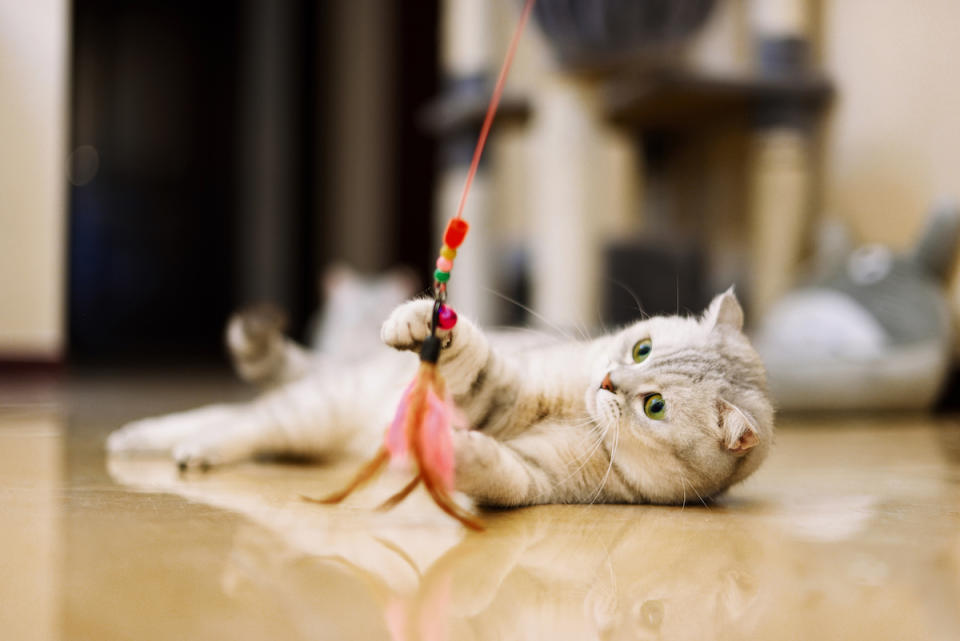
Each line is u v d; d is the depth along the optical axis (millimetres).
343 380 1493
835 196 3025
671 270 3088
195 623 601
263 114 6559
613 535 953
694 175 3547
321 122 6480
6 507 1030
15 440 1736
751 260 3186
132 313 6418
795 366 2357
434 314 950
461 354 1036
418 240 5887
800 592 735
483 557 828
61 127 3328
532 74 3631
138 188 6359
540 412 1212
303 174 6551
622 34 2691
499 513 1072
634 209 3705
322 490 1201
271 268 6641
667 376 1161
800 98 2982
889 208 2822
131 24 6234
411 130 5863
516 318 3385
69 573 728
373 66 6234
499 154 3967
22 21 3275
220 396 2939
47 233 3332
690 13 2713
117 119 6258
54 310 3359
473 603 678
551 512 1090
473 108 3072
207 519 971
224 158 6527
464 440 983
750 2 3336
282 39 6543
